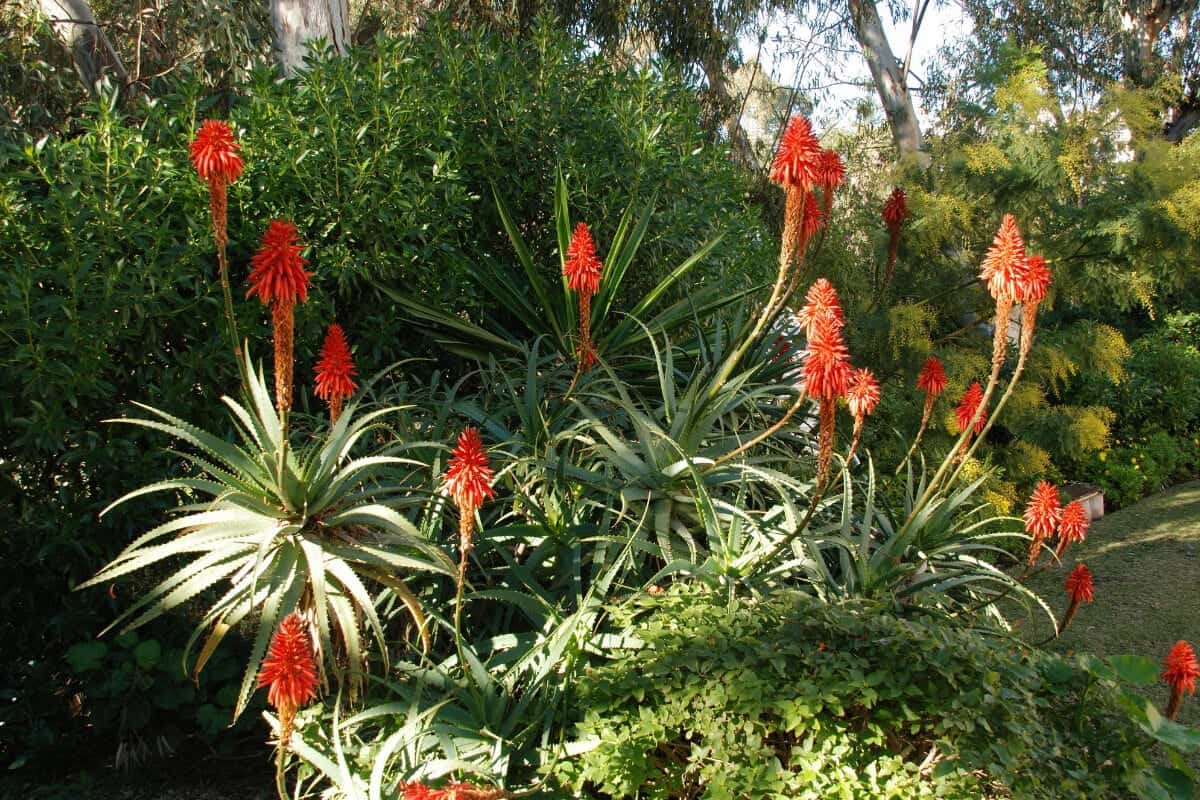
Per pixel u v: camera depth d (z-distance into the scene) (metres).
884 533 4.24
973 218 7.68
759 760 2.85
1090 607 6.38
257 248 4.39
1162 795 2.94
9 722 3.90
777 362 5.25
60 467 4.02
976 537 4.31
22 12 7.70
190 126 4.38
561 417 4.36
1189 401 11.25
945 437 7.24
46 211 3.87
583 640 3.24
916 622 3.33
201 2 7.74
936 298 7.69
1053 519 3.88
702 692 2.91
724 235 5.51
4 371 3.72
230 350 4.26
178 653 4.00
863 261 7.95
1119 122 7.54
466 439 2.66
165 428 2.98
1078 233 7.33
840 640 3.16
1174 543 7.90
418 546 3.00
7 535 3.87
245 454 3.02
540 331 5.43
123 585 4.08
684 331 5.77
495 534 3.62
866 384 3.53
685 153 6.05
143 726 4.03
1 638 3.97
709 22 12.74
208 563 2.88
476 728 3.02
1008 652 3.35
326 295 4.59
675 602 3.29
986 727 2.81
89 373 3.84
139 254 4.15
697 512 3.83
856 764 2.95
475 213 5.64
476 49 5.69
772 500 4.44
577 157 5.69
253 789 3.83
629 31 12.97
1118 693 3.08
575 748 2.91
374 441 4.42
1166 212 6.96
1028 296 3.23
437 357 5.48
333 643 3.34
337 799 3.01
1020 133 7.40
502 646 3.38
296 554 2.94
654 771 2.91
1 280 3.70
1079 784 2.90
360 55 5.43
